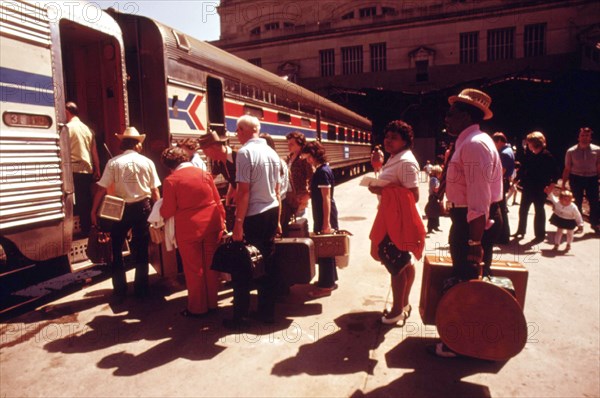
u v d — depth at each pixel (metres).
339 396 2.43
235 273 3.20
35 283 4.11
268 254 3.35
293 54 32.16
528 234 6.87
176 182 3.45
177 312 3.73
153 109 4.77
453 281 2.70
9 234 3.44
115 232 3.97
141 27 4.75
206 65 5.71
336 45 31.16
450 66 29.11
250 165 3.18
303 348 3.04
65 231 3.98
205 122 5.70
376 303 3.93
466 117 2.78
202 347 3.06
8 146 3.38
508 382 2.56
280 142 9.17
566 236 6.26
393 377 2.63
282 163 3.99
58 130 3.88
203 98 5.64
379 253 3.33
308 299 4.05
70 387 2.54
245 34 33.06
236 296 3.32
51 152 3.80
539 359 2.84
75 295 4.16
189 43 5.30
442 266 2.94
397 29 29.77
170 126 4.80
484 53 28.48
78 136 4.53
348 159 18.11
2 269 3.46
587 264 5.06
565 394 2.43
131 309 3.81
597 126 18.20
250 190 3.26
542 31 27.42
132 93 4.83
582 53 26.08
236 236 3.18
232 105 6.64
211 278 3.68
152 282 4.61
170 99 4.82
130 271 5.02
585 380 2.58
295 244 3.46
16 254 3.54
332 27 30.94
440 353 2.88
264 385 2.55
